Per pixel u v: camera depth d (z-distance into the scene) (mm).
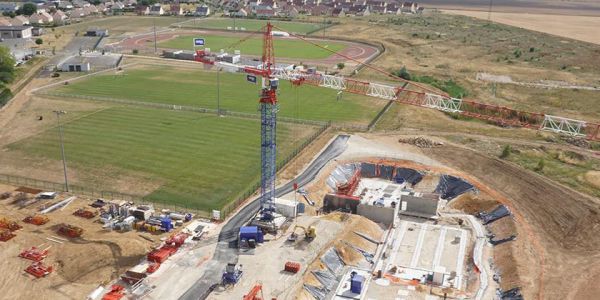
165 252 80125
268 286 74375
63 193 100500
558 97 171125
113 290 71688
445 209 103688
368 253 87312
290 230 89625
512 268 79625
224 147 123562
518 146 125562
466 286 78250
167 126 137250
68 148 121312
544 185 104062
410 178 114000
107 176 107625
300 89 177250
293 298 71938
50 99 160000
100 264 77625
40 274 75062
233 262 79625
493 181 109688
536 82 191500
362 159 120250
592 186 104062
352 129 138625
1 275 75125
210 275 76438
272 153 97438
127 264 77938
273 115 94688
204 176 108438
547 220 93562
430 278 80312
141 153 119188
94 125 136750
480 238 91750
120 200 97438
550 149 124125
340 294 76188
